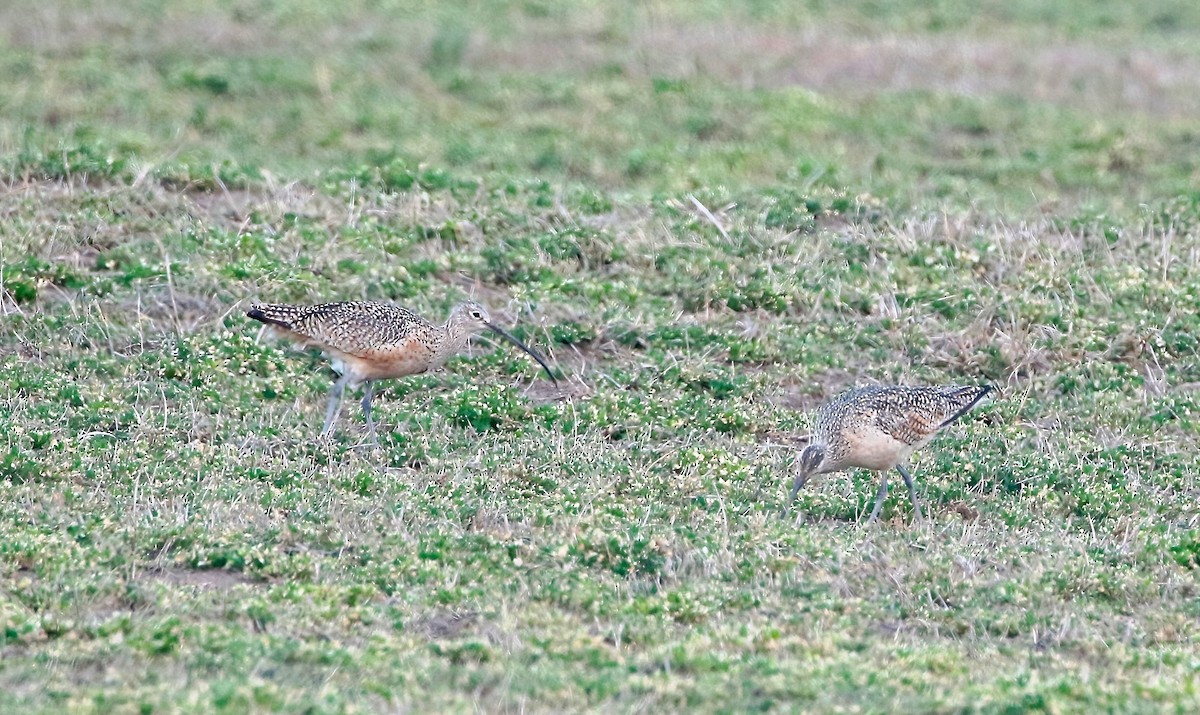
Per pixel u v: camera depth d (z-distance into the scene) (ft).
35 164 62.64
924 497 42.88
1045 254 60.80
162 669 30.04
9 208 58.65
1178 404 50.03
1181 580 37.50
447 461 43.11
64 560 34.81
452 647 31.60
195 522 37.22
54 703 27.91
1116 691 30.78
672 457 44.50
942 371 52.85
